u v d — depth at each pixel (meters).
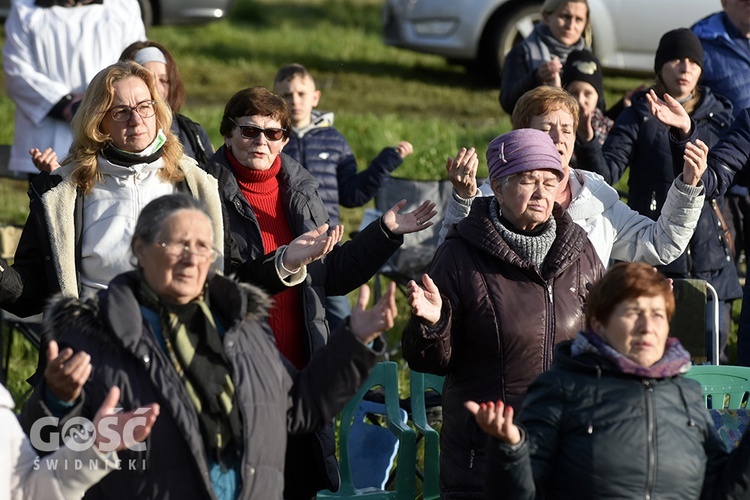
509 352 14.86
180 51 58.84
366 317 12.63
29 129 27.41
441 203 26.52
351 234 25.81
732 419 15.51
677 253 17.69
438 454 16.94
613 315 12.60
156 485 11.72
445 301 14.48
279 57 59.22
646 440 12.34
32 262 15.54
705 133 23.28
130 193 15.45
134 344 11.78
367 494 16.89
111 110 15.24
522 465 11.90
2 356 23.08
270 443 12.09
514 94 25.45
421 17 50.75
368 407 19.59
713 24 26.75
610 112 26.52
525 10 49.53
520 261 14.96
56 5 27.39
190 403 11.82
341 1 76.94
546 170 15.09
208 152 19.97
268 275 15.40
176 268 11.95
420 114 47.97
